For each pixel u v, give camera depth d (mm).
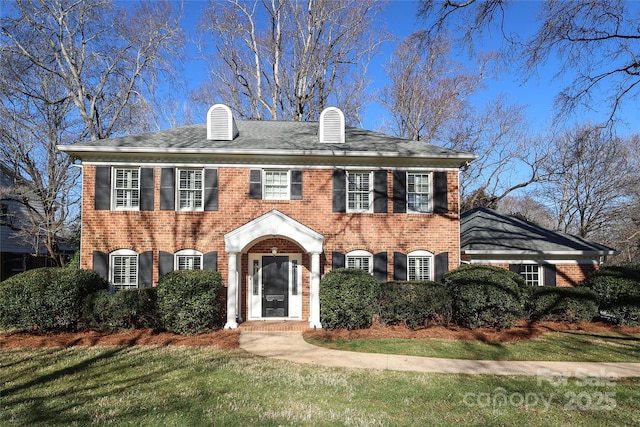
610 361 9500
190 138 15430
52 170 22031
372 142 16031
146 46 23641
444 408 6473
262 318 14508
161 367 8703
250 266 14641
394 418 6016
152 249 14164
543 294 13961
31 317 11750
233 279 13195
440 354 10000
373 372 8461
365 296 12562
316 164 14820
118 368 8633
